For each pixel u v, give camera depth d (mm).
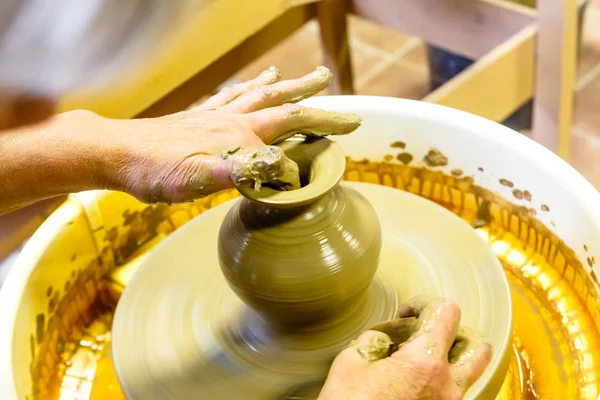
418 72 1977
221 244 773
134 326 836
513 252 960
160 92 822
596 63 1936
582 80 1887
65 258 933
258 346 800
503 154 935
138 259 1001
